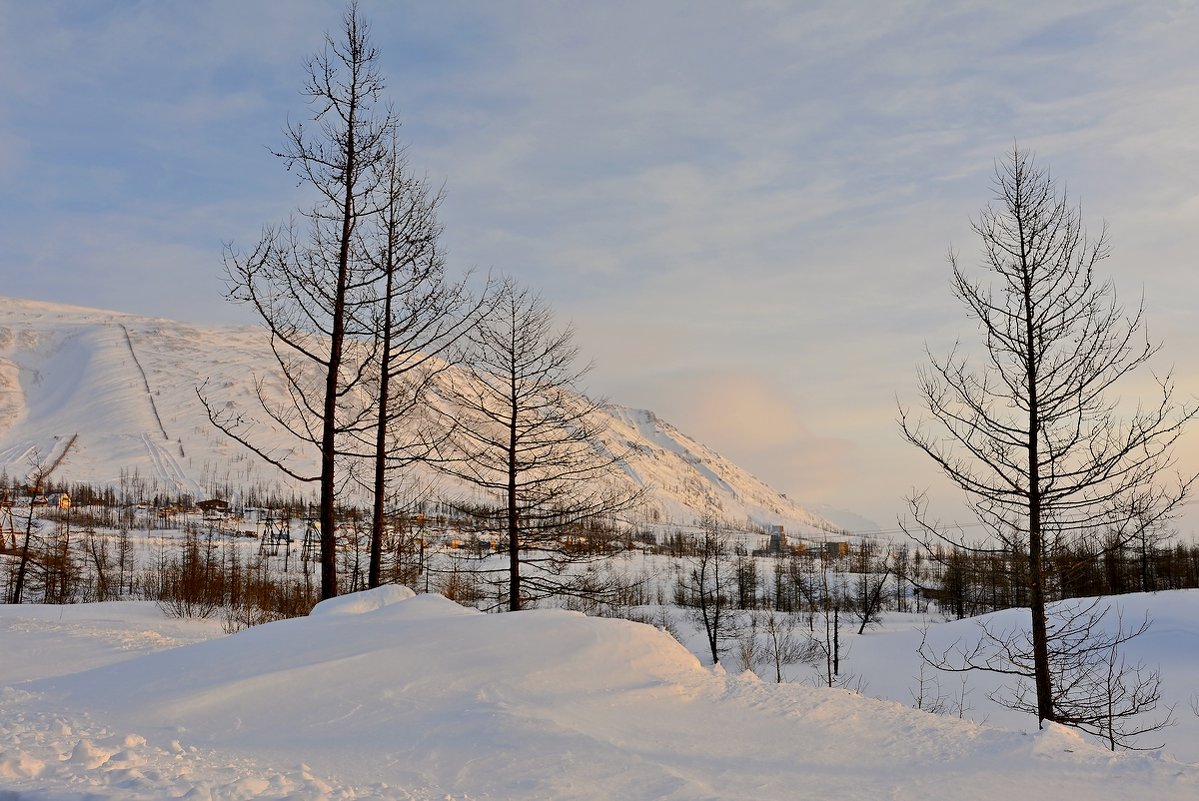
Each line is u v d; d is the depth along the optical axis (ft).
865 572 206.69
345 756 19.58
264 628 32.09
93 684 26.84
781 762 20.10
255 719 22.58
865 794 17.89
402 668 26.37
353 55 55.06
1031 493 42.96
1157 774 19.40
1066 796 17.95
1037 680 43.96
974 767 19.94
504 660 27.45
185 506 432.25
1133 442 41.37
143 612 66.85
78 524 249.34
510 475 68.23
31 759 16.01
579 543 70.33
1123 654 85.25
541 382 68.59
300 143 53.47
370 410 56.80
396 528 74.64
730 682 28.04
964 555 46.75
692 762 19.63
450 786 17.43
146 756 17.71
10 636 44.11
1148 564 115.24
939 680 91.09
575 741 20.34
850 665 111.55
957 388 44.68
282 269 52.21
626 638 30.27
